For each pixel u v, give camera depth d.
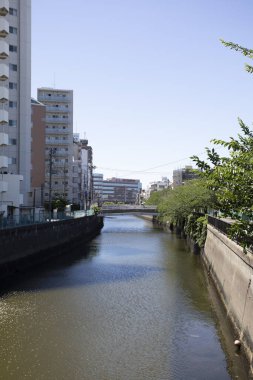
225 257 26.89
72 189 111.94
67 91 112.12
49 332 19.53
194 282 31.33
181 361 16.42
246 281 18.66
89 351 17.30
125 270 36.28
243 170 11.45
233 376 15.12
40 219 45.75
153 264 39.72
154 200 118.56
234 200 11.55
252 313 16.55
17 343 18.08
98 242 60.53
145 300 25.67
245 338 17.09
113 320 21.50
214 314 22.77
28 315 22.19
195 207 53.62
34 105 81.06
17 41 61.66
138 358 16.69
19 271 35.34
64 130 110.31
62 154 109.81
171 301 25.48
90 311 23.06
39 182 80.94
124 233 77.12
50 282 30.78
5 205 51.00
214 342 18.53
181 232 69.19
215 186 12.33
